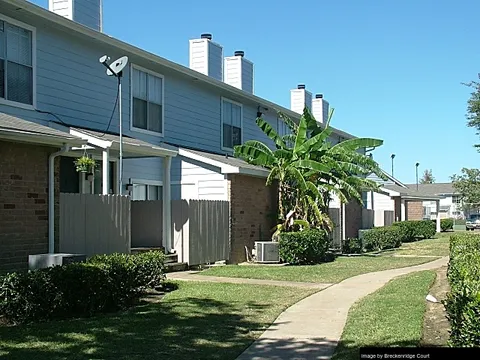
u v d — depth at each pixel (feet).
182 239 54.65
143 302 35.29
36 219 35.58
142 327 28.30
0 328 27.17
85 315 30.60
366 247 84.12
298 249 60.70
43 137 34.71
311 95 110.52
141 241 56.59
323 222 68.44
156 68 62.28
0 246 33.24
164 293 38.88
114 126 56.29
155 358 23.25
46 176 36.40
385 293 39.55
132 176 59.82
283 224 66.59
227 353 24.39
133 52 57.26
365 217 102.83
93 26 56.70
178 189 63.72
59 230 38.60
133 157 55.83
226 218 60.44
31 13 45.68
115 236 45.03
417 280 45.70
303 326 29.86
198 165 62.75
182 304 34.71
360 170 70.49
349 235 92.84
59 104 49.88
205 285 43.01
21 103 45.93
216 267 56.13
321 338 27.22
